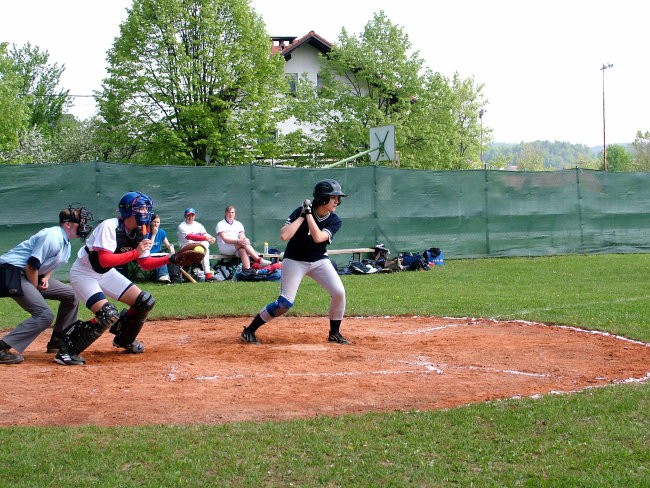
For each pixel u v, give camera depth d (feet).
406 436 15.47
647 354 25.13
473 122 164.66
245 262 49.98
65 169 49.83
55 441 15.14
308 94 117.08
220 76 101.76
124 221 23.62
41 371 22.35
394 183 61.00
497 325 31.68
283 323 32.89
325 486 13.01
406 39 115.75
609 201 71.36
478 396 19.17
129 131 103.09
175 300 39.83
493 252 65.87
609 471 13.57
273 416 17.35
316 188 26.50
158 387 20.24
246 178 54.95
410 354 25.16
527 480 13.24
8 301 40.11
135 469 13.70
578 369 22.79
